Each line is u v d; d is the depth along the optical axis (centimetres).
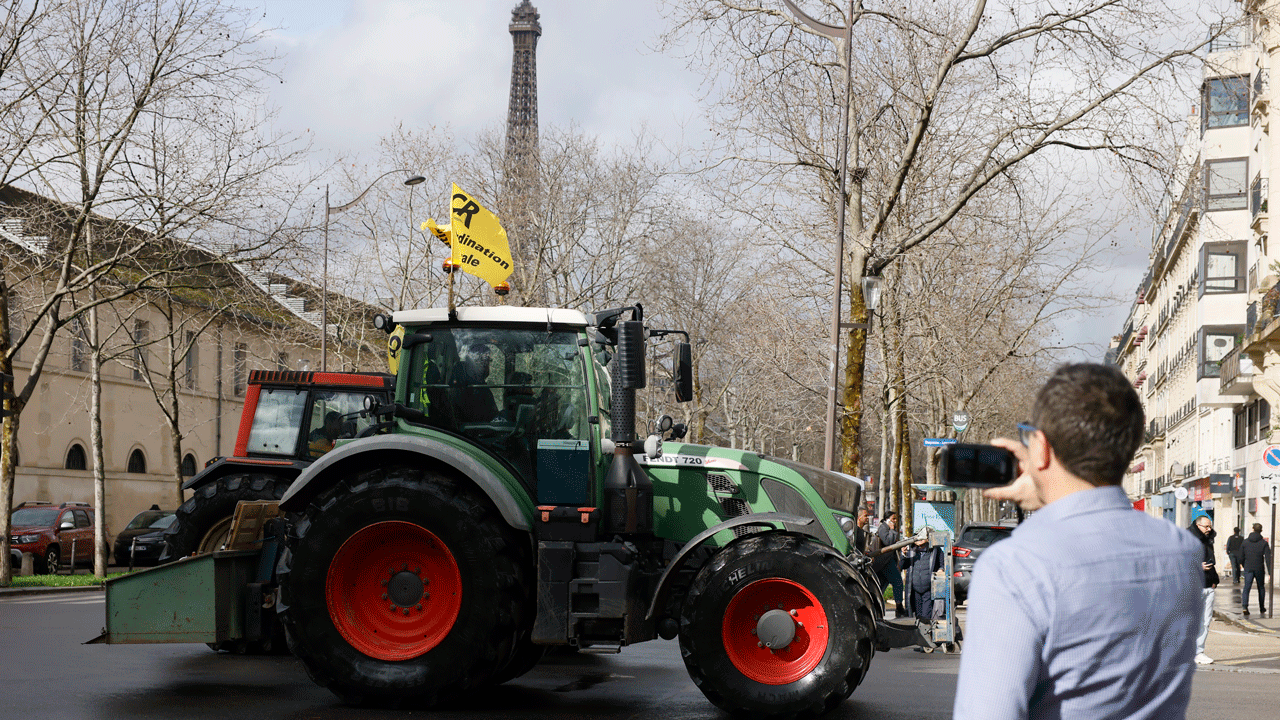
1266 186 3319
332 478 925
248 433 1534
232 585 937
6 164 2242
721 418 6053
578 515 867
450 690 859
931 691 1011
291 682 996
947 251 3055
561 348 952
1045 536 247
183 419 5134
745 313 3931
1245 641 1759
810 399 3775
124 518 4709
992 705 236
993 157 2136
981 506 7700
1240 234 4191
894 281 3056
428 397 948
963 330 3164
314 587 873
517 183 4184
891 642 893
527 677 1068
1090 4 1923
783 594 846
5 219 2311
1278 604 2662
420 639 873
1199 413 5553
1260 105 3275
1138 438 251
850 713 874
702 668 838
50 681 973
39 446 4162
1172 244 6159
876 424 4394
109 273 2411
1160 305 7569
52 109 2255
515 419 939
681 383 909
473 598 860
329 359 4959
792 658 843
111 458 4628
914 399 4025
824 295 2892
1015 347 3225
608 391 987
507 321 948
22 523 3089
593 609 856
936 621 1426
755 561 844
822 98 2308
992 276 3142
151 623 923
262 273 2481
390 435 907
